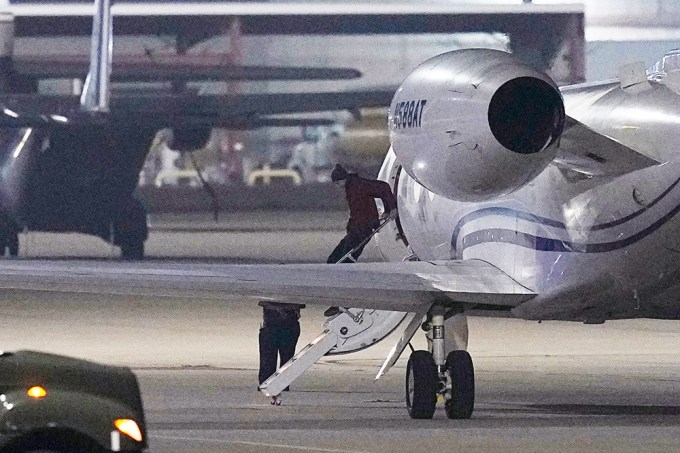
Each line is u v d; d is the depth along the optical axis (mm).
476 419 55875
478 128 49750
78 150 169750
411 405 56156
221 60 196125
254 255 190125
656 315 58812
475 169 50469
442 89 50781
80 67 196000
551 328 106500
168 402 62531
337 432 51188
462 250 60969
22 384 32781
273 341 66938
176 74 195375
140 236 177500
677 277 55812
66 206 172125
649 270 55406
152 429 52344
